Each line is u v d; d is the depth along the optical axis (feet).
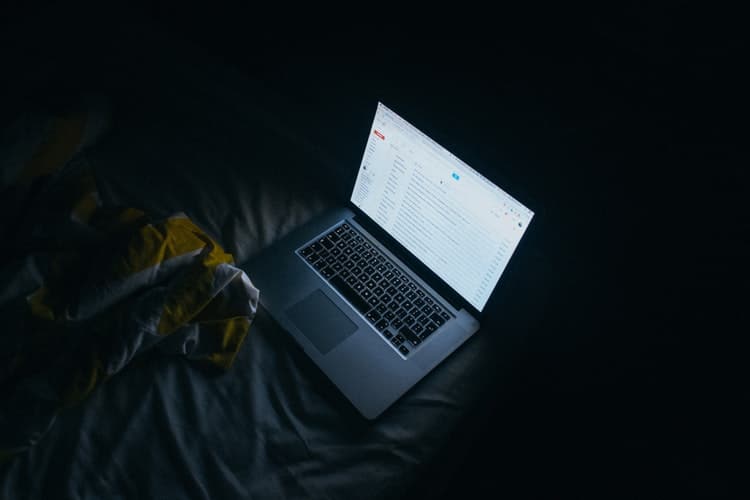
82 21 4.11
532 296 3.06
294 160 3.57
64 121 3.12
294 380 2.54
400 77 3.25
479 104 2.99
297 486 2.22
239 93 3.91
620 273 3.19
